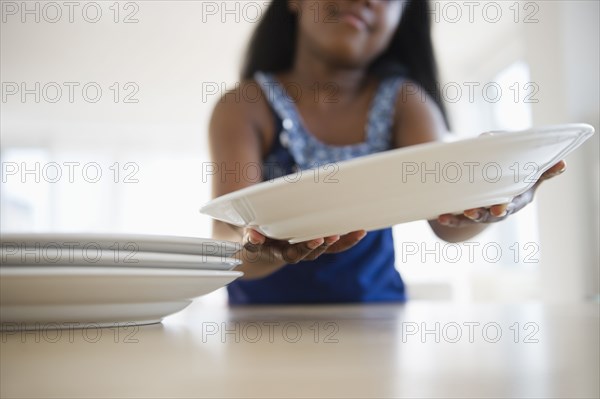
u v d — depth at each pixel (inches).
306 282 49.8
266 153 51.2
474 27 170.7
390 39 52.5
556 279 102.9
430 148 16.5
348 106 51.4
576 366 10.2
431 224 39.1
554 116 102.0
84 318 17.7
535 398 7.6
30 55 203.5
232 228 34.2
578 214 98.3
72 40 190.9
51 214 284.5
